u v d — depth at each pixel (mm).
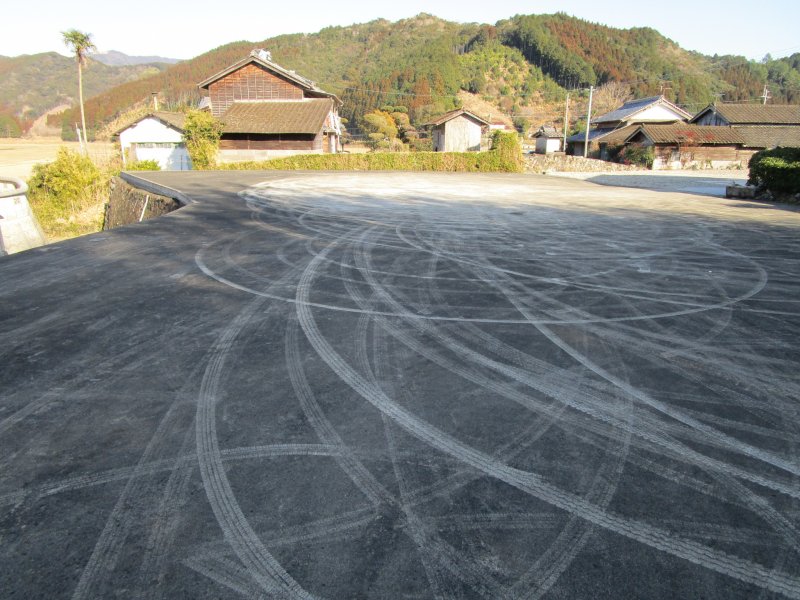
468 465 2285
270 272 5465
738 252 7043
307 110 29641
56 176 20859
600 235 8195
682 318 4324
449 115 35438
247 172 22156
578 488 2148
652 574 1723
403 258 6293
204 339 3637
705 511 2031
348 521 1930
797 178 13031
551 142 50406
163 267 5570
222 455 2316
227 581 1659
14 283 4922
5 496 2027
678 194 15555
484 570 1724
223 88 30969
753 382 3170
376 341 3668
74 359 3291
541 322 4156
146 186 14211
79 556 1742
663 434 2576
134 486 2102
